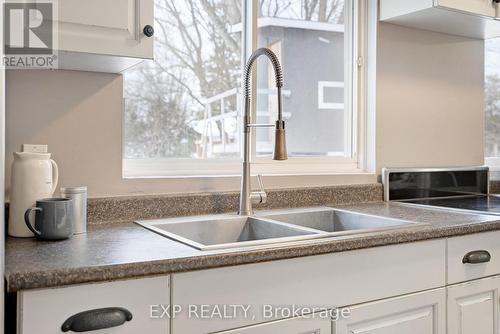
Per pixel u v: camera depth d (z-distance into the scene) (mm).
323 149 2160
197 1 1834
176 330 1003
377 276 1288
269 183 1883
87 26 1195
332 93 2188
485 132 2650
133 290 958
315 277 1182
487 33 2350
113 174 1556
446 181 2273
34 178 1240
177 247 1114
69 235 1221
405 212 1734
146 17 1281
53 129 1455
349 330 1237
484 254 1499
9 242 1166
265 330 1106
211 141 1874
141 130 1713
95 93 1519
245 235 1642
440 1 1867
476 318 1498
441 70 2346
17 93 1398
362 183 2098
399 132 2203
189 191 1706
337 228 1822
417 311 1371
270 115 2016
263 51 1584
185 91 1807
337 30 2199
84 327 901
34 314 870
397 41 2193
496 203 2006
